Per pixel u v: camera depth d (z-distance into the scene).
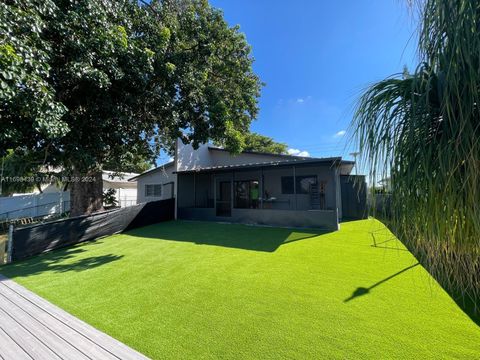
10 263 5.45
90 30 4.94
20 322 2.76
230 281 3.79
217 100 8.66
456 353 1.99
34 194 14.52
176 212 11.62
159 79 7.38
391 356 1.99
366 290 3.25
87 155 5.97
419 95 1.04
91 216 7.69
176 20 8.27
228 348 2.18
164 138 11.91
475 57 0.87
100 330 2.54
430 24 1.01
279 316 2.69
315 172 10.81
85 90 5.74
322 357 2.01
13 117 4.45
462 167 0.93
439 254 1.09
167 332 2.46
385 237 6.42
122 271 4.53
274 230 8.20
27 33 3.77
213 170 10.67
